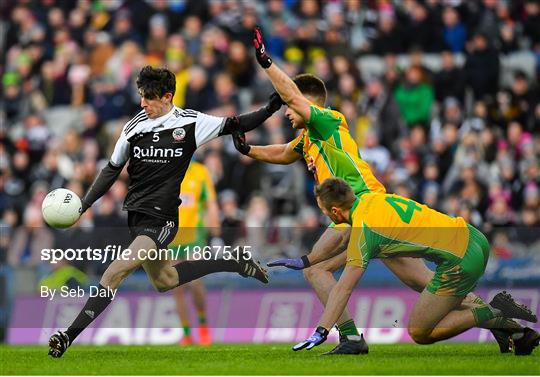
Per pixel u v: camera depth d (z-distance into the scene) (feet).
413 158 150.51
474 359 76.02
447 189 149.89
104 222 139.44
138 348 94.73
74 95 178.40
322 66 160.25
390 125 159.22
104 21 191.31
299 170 151.84
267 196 150.20
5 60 190.19
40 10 195.00
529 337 78.95
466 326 78.48
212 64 170.09
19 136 172.86
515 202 151.33
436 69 176.86
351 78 160.15
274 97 81.41
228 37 176.86
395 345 94.63
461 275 76.84
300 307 108.99
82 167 153.99
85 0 195.83
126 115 169.27
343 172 79.77
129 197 80.59
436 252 76.43
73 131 161.68
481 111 159.33
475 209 143.13
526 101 165.07
